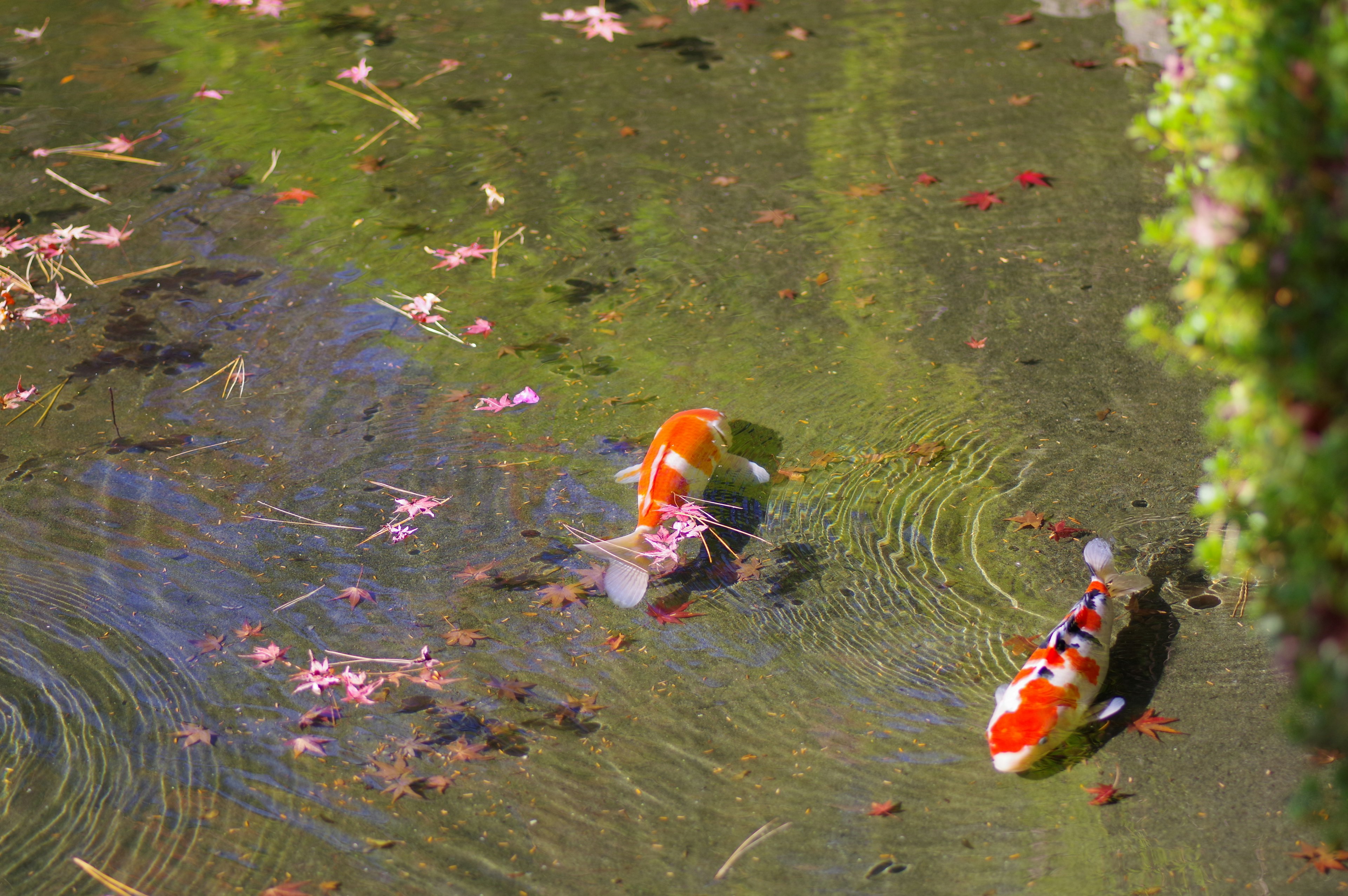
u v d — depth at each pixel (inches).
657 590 168.1
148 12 349.4
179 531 181.2
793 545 174.2
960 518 176.1
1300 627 73.4
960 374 204.5
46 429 201.8
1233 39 75.8
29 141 285.7
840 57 312.5
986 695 148.3
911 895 123.1
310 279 239.1
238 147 283.9
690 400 203.0
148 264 244.4
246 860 130.1
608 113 292.2
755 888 125.1
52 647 160.6
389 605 166.9
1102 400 196.1
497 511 182.9
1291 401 70.4
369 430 200.5
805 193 259.0
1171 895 120.4
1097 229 239.5
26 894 126.6
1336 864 121.8
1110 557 155.3
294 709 150.6
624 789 138.0
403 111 295.3
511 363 214.8
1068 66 300.2
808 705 148.6
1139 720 141.9
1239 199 72.8
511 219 255.1
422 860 129.8
